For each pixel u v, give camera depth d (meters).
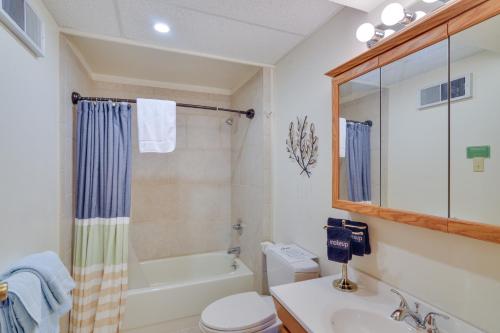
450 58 0.86
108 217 1.83
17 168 1.08
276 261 1.69
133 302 1.92
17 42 1.08
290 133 1.93
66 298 1.06
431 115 0.93
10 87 1.02
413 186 0.99
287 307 1.08
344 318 1.05
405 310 0.98
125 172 1.91
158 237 2.73
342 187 1.33
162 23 1.57
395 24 1.04
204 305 2.14
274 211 2.17
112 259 1.83
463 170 0.83
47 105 1.40
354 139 1.26
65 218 1.67
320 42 1.60
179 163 2.81
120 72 2.46
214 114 2.96
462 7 0.79
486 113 0.77
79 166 1.79
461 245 0.87
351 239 1.23
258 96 2.28
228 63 2.25
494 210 0.76
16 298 0.81
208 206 2.94
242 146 2.67
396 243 1.10
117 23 1.57
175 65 2.30
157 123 2.00
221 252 2.90
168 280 2.69
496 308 0.78
